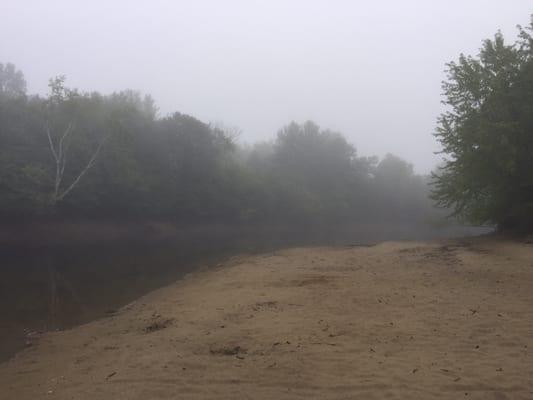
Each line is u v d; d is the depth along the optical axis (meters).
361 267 16.55
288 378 6.08
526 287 11.82
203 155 58.84
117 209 50.12
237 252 29.20
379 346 7.30
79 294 14.68
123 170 47.75
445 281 13.04
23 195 39.53
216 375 6.30
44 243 37.81
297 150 81.31
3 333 10.22
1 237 37.84
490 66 26.61
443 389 5.57
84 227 45.38
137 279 17.70
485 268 15.11
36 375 7.24
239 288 13.34
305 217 73.69
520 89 25.53
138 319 10.67
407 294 11.30
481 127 25.09
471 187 27.41
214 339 8.09
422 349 7.11
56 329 10.60
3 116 42.56
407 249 22.14
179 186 56.38
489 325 8.31
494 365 6.31
